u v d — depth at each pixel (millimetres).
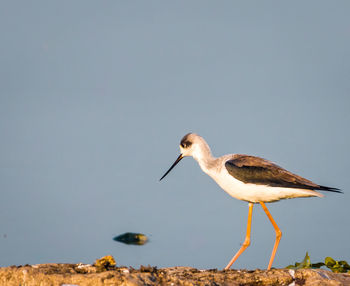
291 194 11406
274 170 11516
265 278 8969
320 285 8695
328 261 11305
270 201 11828
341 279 9148
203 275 8914
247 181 11578
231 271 9406
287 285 8945
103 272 8281
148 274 8391
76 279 8078
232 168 11797
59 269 8570
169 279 8406
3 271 8336
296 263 11539
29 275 8227
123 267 8992
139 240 13570
